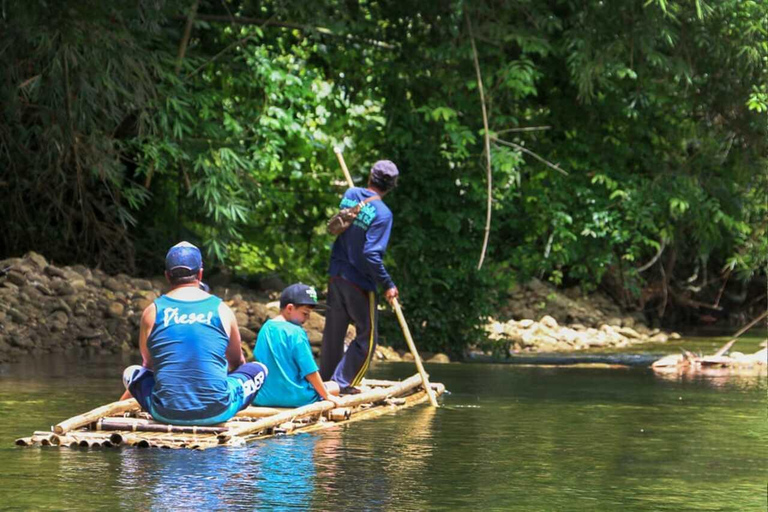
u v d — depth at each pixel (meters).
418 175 25.77
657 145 28.59
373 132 27.03
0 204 28.89
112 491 8.95
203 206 27.05
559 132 28.14
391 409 14.94
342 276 15.28
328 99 29.64
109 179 28.16
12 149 27.97
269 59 29.08
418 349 25.66
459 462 10.68
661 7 24.69
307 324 24.16
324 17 27.23
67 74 23.91
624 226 27.78
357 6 27.98
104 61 24.34
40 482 9.31
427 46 27.38
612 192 27.70
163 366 11.96
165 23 27.45
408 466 10.41
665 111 28.11
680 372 22.05
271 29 29.14
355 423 13.51
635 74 25.47
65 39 22.97
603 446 11.80
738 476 10.08
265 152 28.38
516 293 36.91
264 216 34.03
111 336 23.81
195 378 11.91
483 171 26.14
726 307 42.56
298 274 33.47
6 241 29.11
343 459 10.74
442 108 25.38
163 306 12.06
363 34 27.78
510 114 27.30
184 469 10.01
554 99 27.70
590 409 15.16
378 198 15.41
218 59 28.56
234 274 31.64
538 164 27.41
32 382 16.94
